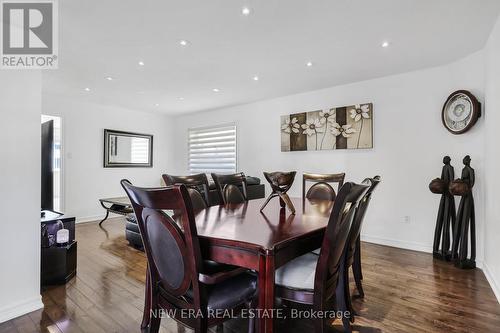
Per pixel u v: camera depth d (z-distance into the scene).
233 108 5.56
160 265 1.38
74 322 1.91
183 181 2.48
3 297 1.93
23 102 2.04
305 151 4.48
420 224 3.45
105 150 5.46
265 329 1.22
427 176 3.40
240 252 1.31
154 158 6.39
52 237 2.58
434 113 3.34
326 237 1.36
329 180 3.02
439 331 1.80
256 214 2.02
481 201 2.89
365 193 1.58
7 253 1.95
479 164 2.94
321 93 4.30
